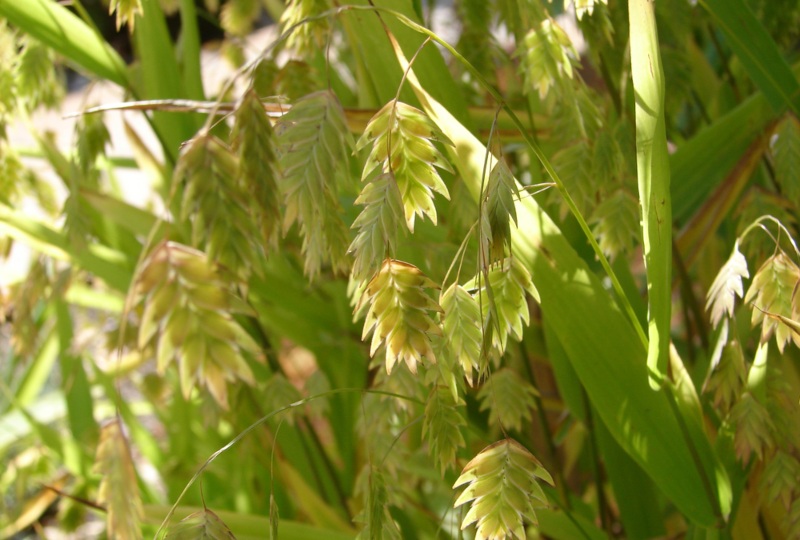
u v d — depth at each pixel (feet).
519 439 1.57
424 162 1.09
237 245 0.99
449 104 1.37
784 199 1.45
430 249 1.40
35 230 1.71
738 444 1.31
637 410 1.28
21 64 1.59
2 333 2.88
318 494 1.92
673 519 1.81
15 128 1.72
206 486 2.13
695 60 1.92
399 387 1.34
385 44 1.36
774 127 1.50
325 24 1.30
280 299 1.85
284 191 1.02
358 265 1.06
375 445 1.41
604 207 1.37
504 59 1.62
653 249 1.20
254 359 1.85
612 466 1.59
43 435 2.08
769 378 1.37
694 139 1.54
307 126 1.03
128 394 3.81
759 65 1.41
